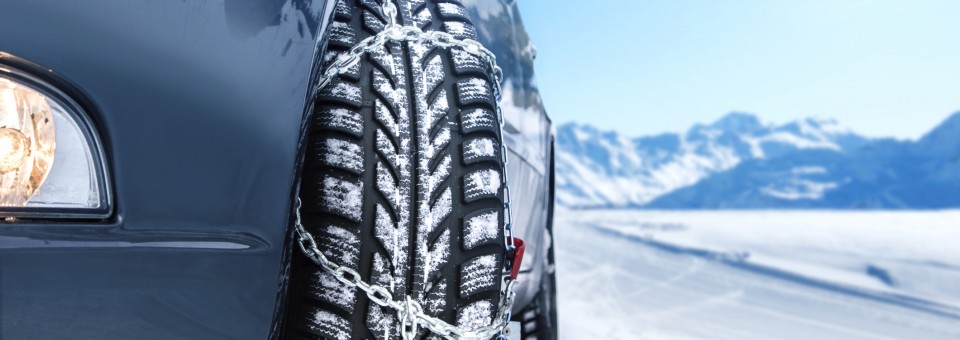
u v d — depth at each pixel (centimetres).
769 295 805
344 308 95
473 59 112
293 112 85
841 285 860
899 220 1673
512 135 161
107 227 77
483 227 102
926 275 916
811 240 1320
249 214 82
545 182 186
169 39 81
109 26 79
